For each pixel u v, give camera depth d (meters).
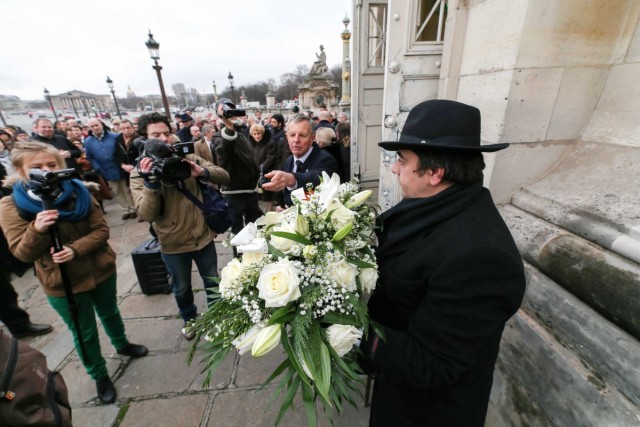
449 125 0.76
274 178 1.67
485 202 0.82
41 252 1.39
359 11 2.74
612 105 1.30
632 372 0.87
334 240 0.81
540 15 1.21
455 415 0.93
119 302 2.53
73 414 1.63
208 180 1.92
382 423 1.06
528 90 1.32
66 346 2.08
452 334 0.71
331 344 0.71
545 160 1.46
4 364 0.80
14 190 1.38
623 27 1.25
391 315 0.95
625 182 1.11
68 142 4.41
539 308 1.21
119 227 4.34
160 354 1.99
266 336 0.68
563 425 1.08
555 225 1.24
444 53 1.77
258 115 21.70
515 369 1.31
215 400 1.68
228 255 3.35
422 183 0.84
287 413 1.60
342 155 3.27
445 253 0.74
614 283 0.92
